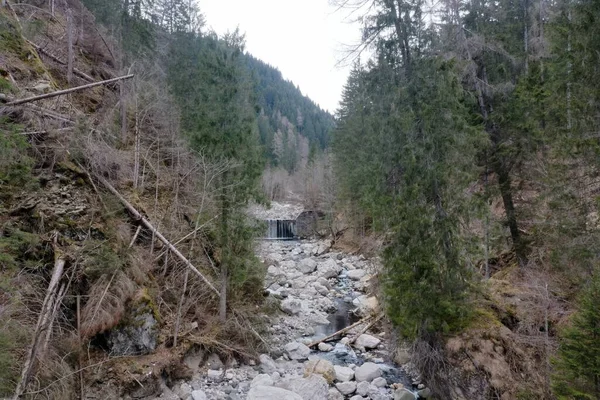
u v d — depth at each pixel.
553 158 9.17
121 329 7.86
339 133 32.59
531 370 7.05
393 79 8.51
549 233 9.44
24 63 10.54
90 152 9.95
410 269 7.73
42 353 6.38
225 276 10.38
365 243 23.94
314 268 22.72
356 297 17.62
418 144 7.89
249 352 10.09
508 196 11.45
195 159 11.78
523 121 10.47
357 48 9.10
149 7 21.80
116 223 9.57
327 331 13.30
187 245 11.40
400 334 8.82
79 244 8.34
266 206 11.26
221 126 10.59
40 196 8.39
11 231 7.28
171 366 8.26
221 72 10.59
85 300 7.79
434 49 8.45
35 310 7.01
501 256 12.53
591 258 7.79
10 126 7.05
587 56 7.75
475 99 10.93
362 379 9.47
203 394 7.92
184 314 9.77
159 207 11.77
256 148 10.97
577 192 8.51
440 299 7.62
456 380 7.46
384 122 8.62
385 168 8.61
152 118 14.12
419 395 8.72
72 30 13.77
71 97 11.94
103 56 15.73
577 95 8.09
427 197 7.89
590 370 5.21
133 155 12.42
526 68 11.36
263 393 7.37
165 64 18.14
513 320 8.38
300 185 47.62
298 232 38.03
